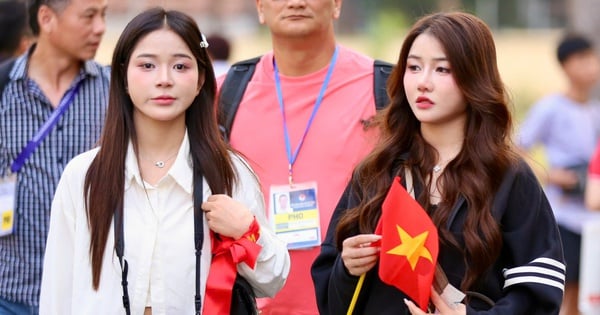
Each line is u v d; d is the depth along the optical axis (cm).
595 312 1605
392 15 5675
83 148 1257
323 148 1173
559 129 2112
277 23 1180
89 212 937
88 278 935
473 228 934
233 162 984
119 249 928
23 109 1248
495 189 953
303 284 1156
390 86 1006
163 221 943
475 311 923
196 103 981
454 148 977
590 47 2119
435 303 923
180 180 951
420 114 965
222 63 2128
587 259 1602
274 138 1189
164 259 934
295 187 1171
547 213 963
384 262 917
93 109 1269
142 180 948
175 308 932
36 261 1240
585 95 2125
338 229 989
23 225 1237
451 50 952
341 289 967
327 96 1195
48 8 1245
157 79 939
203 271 942
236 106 1215
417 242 913
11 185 1236
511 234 949
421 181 968
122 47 956
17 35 1580
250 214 945
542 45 6303
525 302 941
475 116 966
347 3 6644
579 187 1989
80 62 1283
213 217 938
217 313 931
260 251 949
